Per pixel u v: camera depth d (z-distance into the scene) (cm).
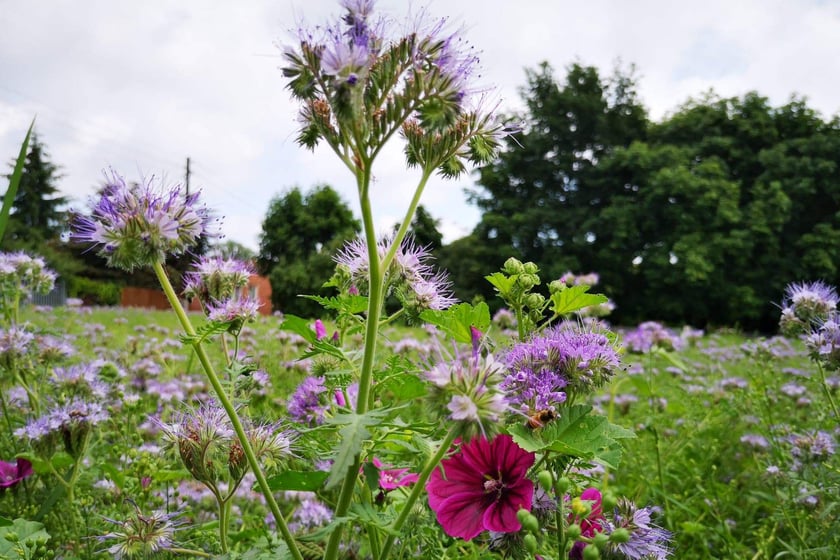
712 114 4809
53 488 336
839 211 4272
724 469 547
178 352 790
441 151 209
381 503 272
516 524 200
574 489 226
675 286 4172
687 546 425
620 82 5056
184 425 237
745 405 609
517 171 4762
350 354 226
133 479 316
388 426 190
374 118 188
